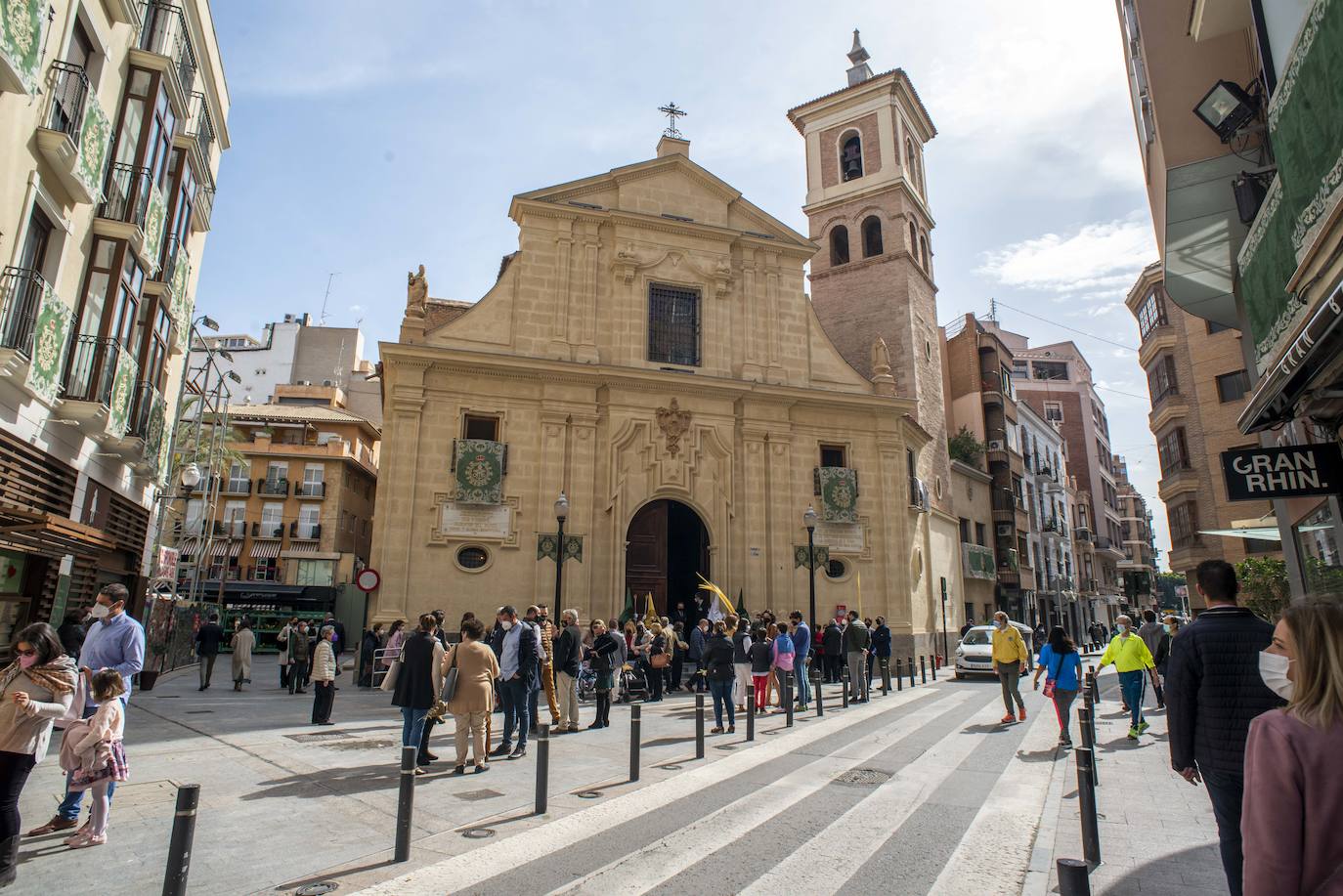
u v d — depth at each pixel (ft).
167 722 43.42
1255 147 32.48
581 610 76.95
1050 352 239.30
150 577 66.33
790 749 37.42
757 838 22.89
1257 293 29.53
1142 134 41.50
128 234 48.62
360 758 34.01
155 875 19.13
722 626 43.91
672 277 89.92
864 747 38.22
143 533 64.85
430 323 107.14
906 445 100.17
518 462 79.30
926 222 124.47
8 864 17.98
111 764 21.76
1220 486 96.89
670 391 85.76
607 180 89.86
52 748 34.99
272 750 35.45
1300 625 8.70
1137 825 24.16
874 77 119.75
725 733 42.65
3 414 38.81
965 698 60.75
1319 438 30.76
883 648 66.95
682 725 45.57
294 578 144.25
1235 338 96.58
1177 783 30.01
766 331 92.73
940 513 109.50
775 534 86.38
